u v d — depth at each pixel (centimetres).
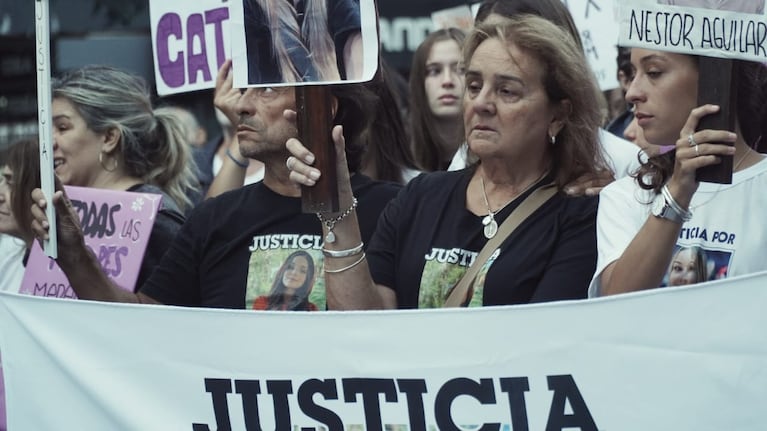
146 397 539
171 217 719
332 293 543
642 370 490
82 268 611
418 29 1304
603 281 535
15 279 755
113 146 757
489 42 552
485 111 550
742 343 483
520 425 503
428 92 859
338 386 518
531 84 547
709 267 570
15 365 561
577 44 624
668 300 487
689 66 576
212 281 623
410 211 581
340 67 517
